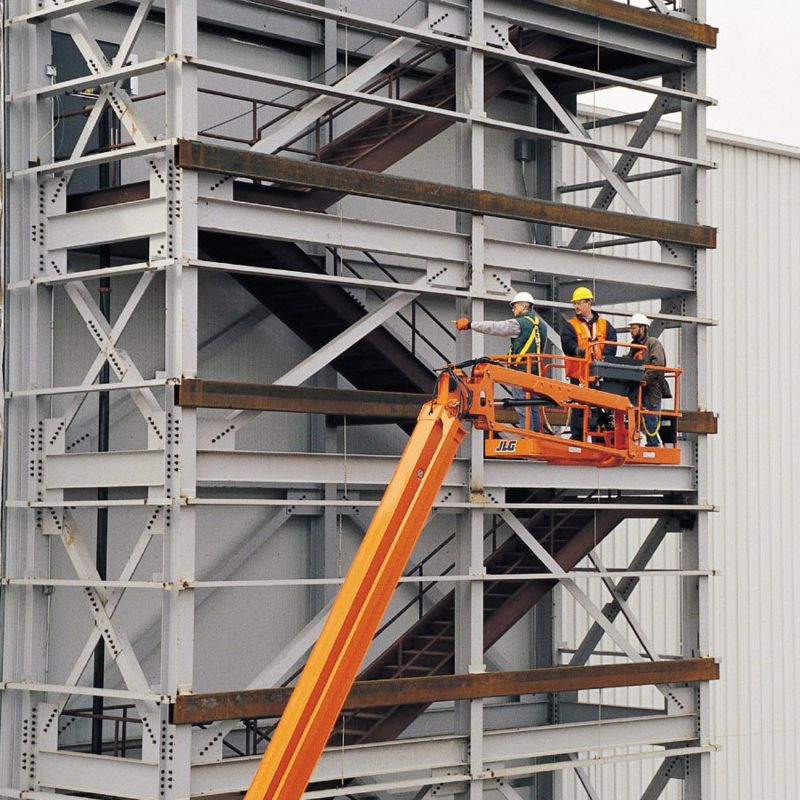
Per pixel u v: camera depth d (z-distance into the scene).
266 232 69.38
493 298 77.25
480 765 76.19
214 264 67.31
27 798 71.38
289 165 69.38
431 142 95.38
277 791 46.66
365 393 71.56
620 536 105.38
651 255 109.38
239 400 67.88
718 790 109.69
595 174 104.38
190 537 66.88
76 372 78.56
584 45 89.31
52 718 71.81
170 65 67.12
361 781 86.00
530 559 87.06
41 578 73.31
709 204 111.81
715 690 110.06
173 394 66.50
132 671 69.19
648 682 82.38
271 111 87.12
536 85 81.94
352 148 80.56
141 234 68.50
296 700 47.31
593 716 97.69
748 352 113.50
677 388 75.75
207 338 82.94
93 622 78.69
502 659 97.81
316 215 71.25
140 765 67.50
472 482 75.88
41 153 74.56
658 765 106.31
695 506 84.75
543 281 99.88
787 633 114.62
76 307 74.31
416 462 49.97
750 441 113.06
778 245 116.19
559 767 79.75
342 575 87.75
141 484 68.19
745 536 112.38
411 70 92.88
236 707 67.69
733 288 112.88
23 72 74.44
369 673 80.81
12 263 73.44
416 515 49.44
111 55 81.31
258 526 84.62
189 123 67.00
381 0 91.44
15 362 73.56
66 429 72.75
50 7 72.81
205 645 82.75
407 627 92.00
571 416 68.06
